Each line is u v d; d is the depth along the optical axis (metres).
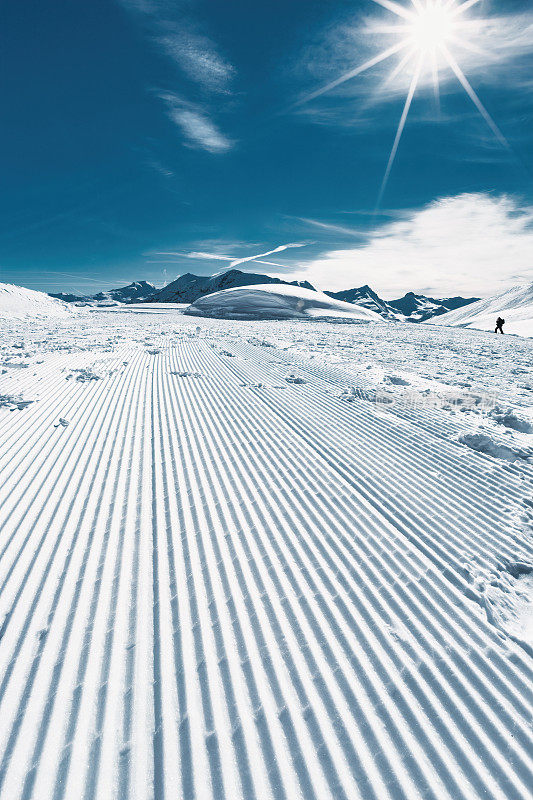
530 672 2.93
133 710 2.63
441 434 7.95
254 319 47.22
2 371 12.52
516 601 3.74
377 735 2.51
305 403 9.90
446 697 2.74
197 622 3.36
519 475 6.25
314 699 2.73
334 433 7.87
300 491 5.59
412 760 2.37
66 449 6.80
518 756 2.39
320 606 3.55
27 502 5.12
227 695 2.75
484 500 5.46
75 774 2.26
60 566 3.98
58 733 2.47
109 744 2.43
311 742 2.46
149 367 14.38
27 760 2.32
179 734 2.50
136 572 3.93
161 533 4.58
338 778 2.28
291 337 25.78
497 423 8.77
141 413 8.88
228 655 3.05
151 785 2.23
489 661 3.02
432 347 22.33
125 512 4.99
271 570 4.01
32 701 2.66
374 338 26.44
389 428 8.23
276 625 3.34
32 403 9.29
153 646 3.12
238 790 2.21
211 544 4.40
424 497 5.50
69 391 10.54
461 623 3.39
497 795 2.20
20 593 3.60
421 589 3.77
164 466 6.29
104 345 19.62
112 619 3.36
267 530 4.68
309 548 4.36
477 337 28.56
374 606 3.55
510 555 4.34
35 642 3.11
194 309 55.97
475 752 2.42
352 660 3.02
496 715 2.63
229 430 7.91
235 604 3.56
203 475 6.00
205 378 12.66
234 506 5.18
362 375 13.66
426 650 3.12
